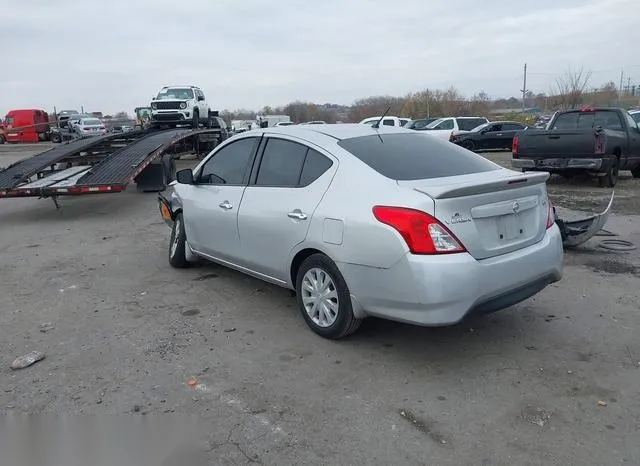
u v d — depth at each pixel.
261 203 4.85
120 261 7.14
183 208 6.07
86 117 45.16
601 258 6.69
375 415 3.38
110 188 10.16
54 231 9.39
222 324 4.84
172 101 23.72
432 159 4.50
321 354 4.21
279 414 3.41
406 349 4.27
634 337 4.41
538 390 3.64
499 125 25.59
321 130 4.83
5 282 6.34
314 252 4.43
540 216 4.25
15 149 38.81
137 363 4.12
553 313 4.95
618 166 12.87
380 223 3.77
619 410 3.39
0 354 4.34
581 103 50.28
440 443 3.10
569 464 2.90
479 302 3.73
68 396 3.66
